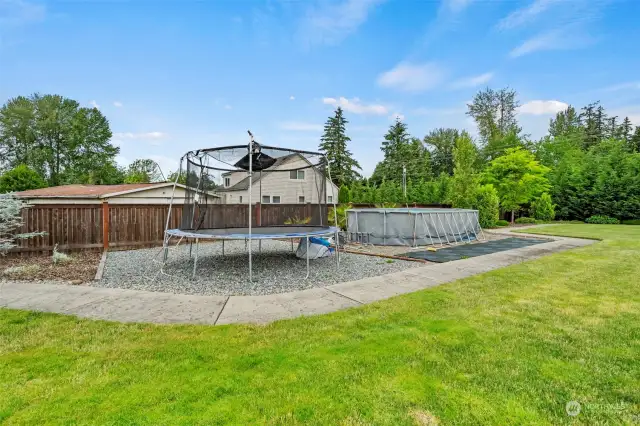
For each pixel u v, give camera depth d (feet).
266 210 34.83
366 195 81.46
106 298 14.21
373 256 26.21
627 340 9.49
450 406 6.53
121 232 28.53
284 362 8.29
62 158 98.99
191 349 9.04
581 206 69.31
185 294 15.11
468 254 27.04
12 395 6.84
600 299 13.48
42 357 8.56
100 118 103.76
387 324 10.85
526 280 16.81
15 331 10.33
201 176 22.58
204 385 7.24
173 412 6.32
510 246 31.58
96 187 51.44
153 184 48.32
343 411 6.37
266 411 6.37
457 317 11.44
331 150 110.22
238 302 13.71
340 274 19.53
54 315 11.90
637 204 61.52
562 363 8.18
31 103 94.99
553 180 74.59
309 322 11.15
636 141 112.16
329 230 22.63
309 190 27.45
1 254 23.31
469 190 53.52
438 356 8.55
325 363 8.21
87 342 9.53
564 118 126.72
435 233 33.71
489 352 8.76
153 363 8.25
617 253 25.17
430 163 129.59
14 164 93.20
